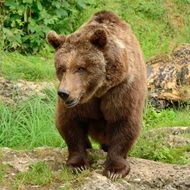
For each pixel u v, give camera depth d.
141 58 11.45
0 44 20.97
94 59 9.98
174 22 24.97
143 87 11.19
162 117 18.02
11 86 17.45
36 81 18.78
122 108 10.64
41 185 10.80
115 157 10.91
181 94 19.39
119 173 10.82
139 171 11.26
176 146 13.89
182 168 11.65
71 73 9.95
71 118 10.90
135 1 25.14
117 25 10.98
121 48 10.28
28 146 14.76
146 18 24.77
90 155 11.95
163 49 22.98
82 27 10.65
